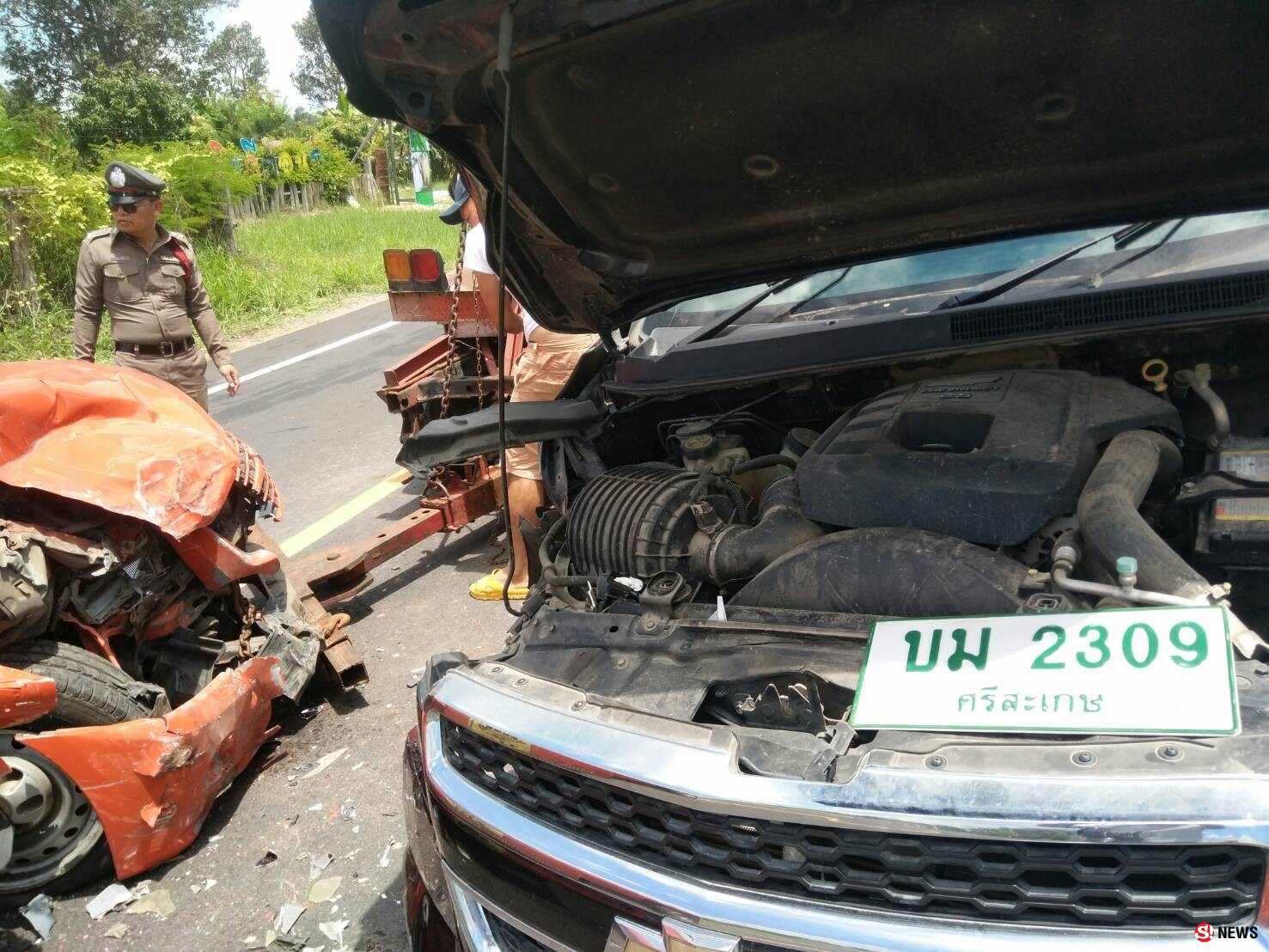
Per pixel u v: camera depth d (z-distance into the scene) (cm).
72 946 284
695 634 203
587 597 244
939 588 185
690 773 162
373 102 215
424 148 2867
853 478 212
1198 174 223
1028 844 140
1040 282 254
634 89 215
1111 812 135
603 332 307
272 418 888
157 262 570
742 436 280
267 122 3712
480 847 197
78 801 297
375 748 369
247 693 331
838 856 152
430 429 281
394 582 527
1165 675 151
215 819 336
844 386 274
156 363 577
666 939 162
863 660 179
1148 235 250
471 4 187
